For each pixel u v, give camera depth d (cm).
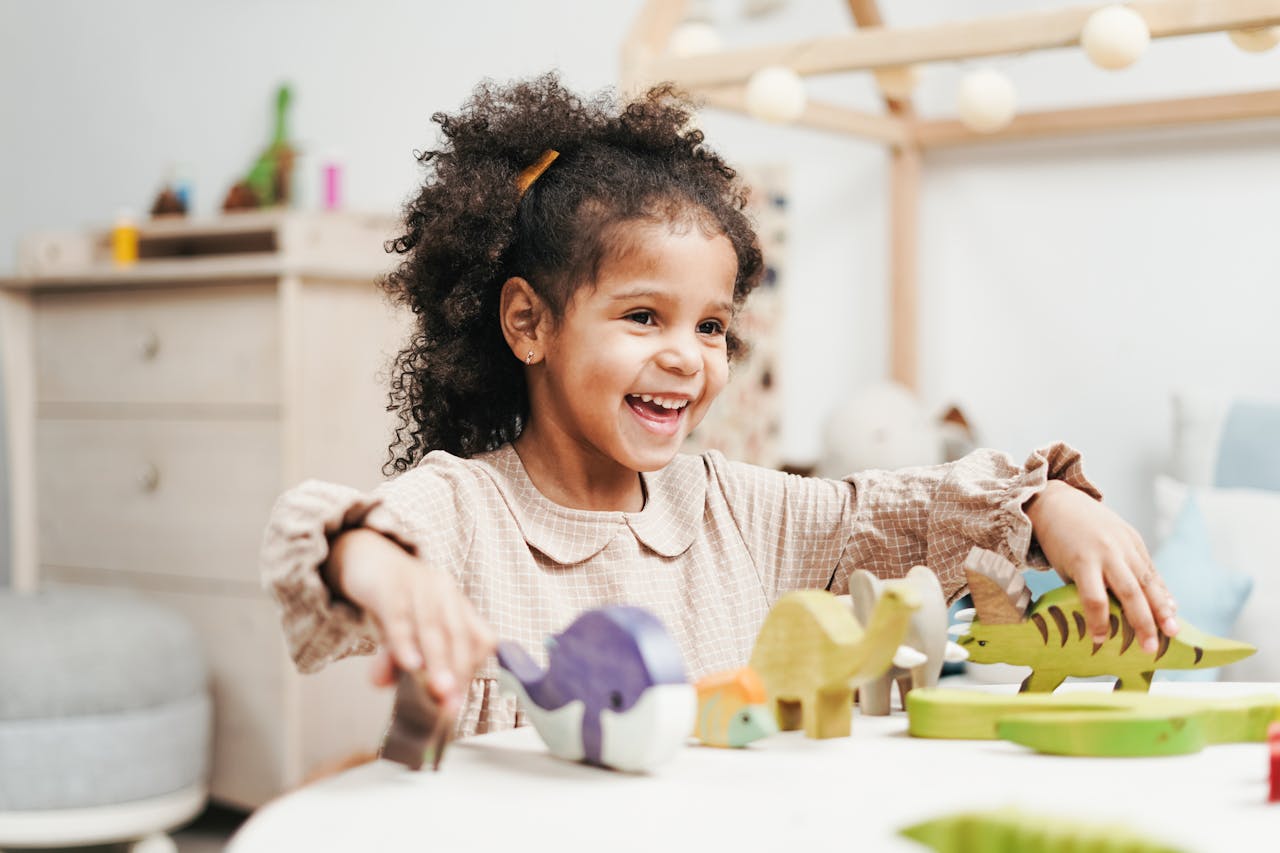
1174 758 54
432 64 224
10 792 159
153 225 204
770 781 51
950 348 193
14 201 273
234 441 180
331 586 60
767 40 199
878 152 195
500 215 88
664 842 44
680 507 93
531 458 90
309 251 186
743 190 105
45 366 205
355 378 181
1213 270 172
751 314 203
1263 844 43
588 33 208
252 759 180
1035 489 77
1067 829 45
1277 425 157
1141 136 176
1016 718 56
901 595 56
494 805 48
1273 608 139
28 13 272
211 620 184
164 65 254
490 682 81
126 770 164
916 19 190
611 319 82
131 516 193
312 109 238
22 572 206
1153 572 70
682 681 52
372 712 187
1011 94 139
